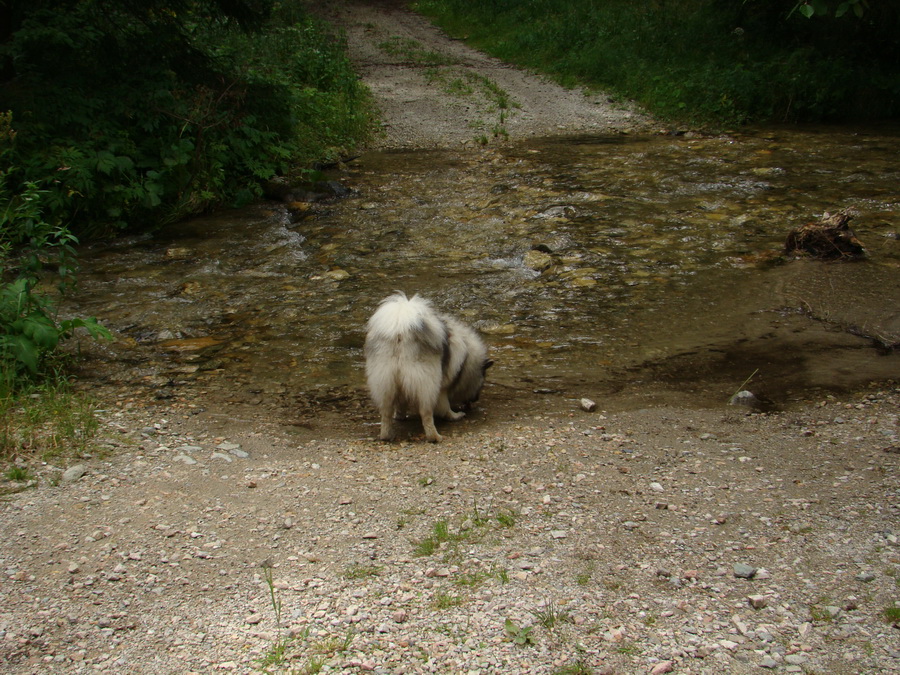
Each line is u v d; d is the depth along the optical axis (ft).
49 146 20.81
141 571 9.56
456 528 10.25
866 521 10.15
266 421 12.80
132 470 11.25
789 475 11.10
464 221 22.09
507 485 11.05
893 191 23.30
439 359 12.17
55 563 9.61
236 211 23.34
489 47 51.93
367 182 26.11
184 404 13.25
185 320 16.44
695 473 11.22
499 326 16.14
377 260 19.47
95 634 8.47
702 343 15.23
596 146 30.89
